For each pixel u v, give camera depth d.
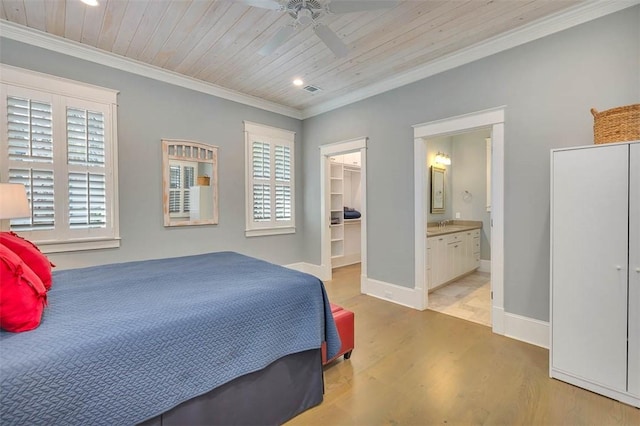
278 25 2.56
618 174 1.84
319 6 1.89
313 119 4.85
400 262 3.64
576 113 2.35
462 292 4.11
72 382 1.02
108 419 1.09
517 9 2.32
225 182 4.12
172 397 1.25
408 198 3.54
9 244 1.58
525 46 2.60
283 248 4.84
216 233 4.04
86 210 2.98
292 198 4.96
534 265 2.58
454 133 3.13
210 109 3.94
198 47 2.93
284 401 1.68
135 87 3.30
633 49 2.12
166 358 1.24
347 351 2.31
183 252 3.72
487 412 1.73
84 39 2.79
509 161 2.71
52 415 0.98
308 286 1.85
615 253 1.84
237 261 2.57
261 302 1.60
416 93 3.43
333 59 3.18
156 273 2.11
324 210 4.77
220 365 1.41
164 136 3.54
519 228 2.66
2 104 2.55
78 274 2.07
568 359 2.01
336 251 6.01
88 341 1.09
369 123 3.97
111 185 3.14
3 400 0.90
